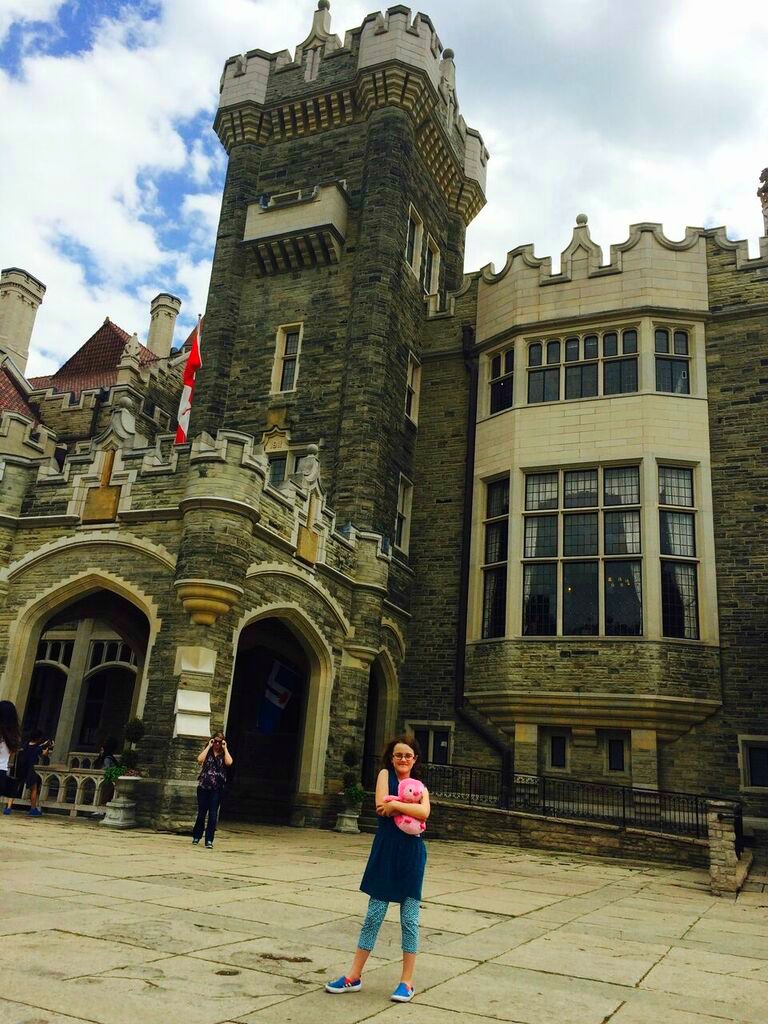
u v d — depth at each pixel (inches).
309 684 724.7
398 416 917.8
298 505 684.1
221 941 234.4
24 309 1417.3
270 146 1072.2
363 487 836.0
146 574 605.6
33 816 568.7
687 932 317.7
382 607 802.2
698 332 836.0
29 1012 161.6
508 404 898.1
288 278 983.6
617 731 755.4
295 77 1071.0
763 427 790.5
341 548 755.4
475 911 330.6
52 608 644.1
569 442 834.8
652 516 777.6
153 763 553.9
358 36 1047.6
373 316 896.3
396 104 987.9
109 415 1075.9
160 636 585.3
